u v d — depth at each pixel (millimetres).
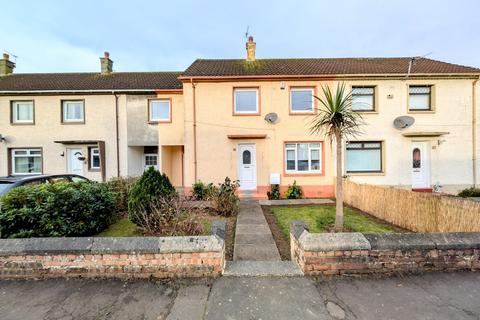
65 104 13461
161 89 12938
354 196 8969
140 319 2596
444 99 11555
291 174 11492
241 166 11688
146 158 14805
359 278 3279
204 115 11547
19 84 13906
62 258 3404
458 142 11539
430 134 11172
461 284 3117
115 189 7262
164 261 3381
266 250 4727
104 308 2777
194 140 11508
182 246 3383
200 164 11508
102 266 3385
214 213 7723
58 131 13273
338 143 5875
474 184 11445
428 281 3188
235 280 3281
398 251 3395
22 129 13195
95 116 13328
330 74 11422
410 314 2609
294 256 3932
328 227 6227
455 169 11531
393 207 6852
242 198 10875
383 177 11539
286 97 11547
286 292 3012
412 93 11805
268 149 11516
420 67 12523
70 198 4914
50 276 3393
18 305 2840
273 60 14344
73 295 3012
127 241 3469
